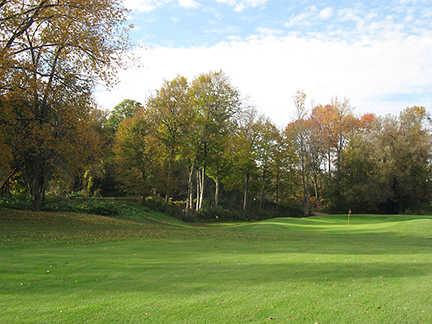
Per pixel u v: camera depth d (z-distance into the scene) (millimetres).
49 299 7789
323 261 11930
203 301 7500
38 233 19078
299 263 11539
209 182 60688
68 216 27984
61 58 23078
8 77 20688
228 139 45656
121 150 47281
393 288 8359
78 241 16844
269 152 54000
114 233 20828
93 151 29969
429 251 15219
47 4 21438
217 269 10602
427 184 51625
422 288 8305
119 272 10258
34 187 29406
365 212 55500
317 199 59406
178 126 44531
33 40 22906
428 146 51719
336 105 57531
